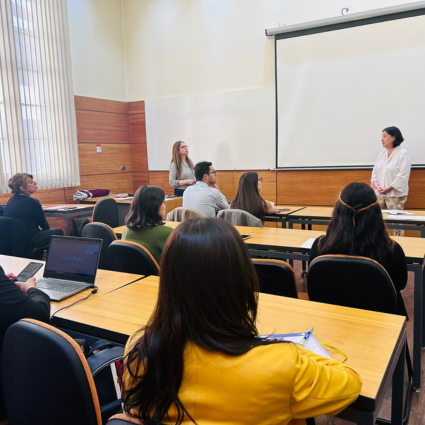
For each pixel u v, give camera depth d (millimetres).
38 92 5035
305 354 853
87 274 1785
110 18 6207
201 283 697
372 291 1597
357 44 4797
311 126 5203
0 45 4555
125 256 2064
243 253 736
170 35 6105
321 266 1640
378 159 4480
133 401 753
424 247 2244
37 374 947
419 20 4449
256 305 762
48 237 4012
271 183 5602
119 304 1550
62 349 894
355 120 4930
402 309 1872
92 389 913
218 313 708
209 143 5996
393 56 4629
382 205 4383
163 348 710
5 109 4641
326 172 5211
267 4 5352
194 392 697
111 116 6289
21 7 4777
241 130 5727
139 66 6426
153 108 6379
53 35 5180
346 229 1689
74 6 5613
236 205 3359
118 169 6469
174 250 715
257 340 732
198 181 3668
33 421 998
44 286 1753
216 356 696
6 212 3949
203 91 5973
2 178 4633
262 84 5535
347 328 1263
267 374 676
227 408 682
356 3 4832
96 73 6008
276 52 5293
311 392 717
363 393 901
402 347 1287
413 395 1953
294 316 1366
